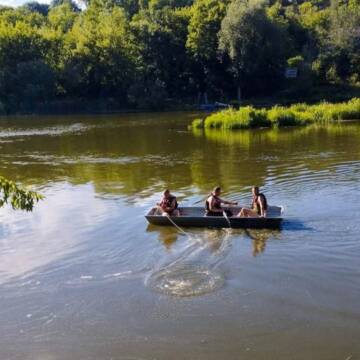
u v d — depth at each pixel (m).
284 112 42.84
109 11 99.75
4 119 60.84
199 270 12.64
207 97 73.94
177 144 33.72
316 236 14.36
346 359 9.02
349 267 12.40
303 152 27.84
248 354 9.27
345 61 71.56
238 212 16.20
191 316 10.59
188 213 16.47
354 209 16.48
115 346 9.72
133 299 11.38
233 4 69.69
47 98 70.19
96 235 15.32
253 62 68.19
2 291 11.98
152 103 68.62
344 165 23.50
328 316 10.34
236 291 11.51
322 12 85.62
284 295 11.23
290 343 9.53
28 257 13.87
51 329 10.38
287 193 18.91
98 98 72.88
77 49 72.12
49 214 17.55
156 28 74.56
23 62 69.50
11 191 7.40
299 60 70.06
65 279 12.49
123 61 71.62
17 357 9.52
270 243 14.05
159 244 14.41
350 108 44.06
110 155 30.17
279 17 80.75
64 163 27.91
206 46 72.12
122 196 19.69
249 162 25.64
